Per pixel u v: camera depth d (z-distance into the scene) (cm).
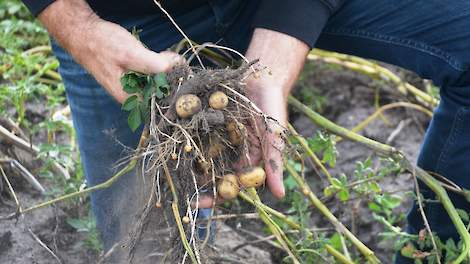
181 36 149
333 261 164
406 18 142
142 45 126
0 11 222
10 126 181
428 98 218
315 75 233
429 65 142
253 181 125
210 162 124
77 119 152
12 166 171
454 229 153
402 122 220
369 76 231
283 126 127
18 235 161
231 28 149
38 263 158
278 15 137
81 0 131
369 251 147
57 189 163
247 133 126
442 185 147
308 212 173
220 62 152
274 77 133
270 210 147
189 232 129
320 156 206
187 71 123
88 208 166
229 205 180
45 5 129
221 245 175
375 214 179
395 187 197
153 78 123
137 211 138
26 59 193
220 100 119
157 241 134
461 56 139
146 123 127
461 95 142
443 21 140
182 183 125
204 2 146
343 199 159
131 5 145
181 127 120
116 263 150
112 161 151
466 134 143
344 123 224
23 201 168
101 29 127
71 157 176
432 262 145
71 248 162
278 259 180
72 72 148
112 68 126
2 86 183
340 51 151
